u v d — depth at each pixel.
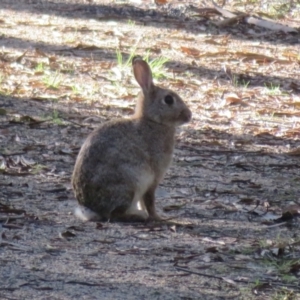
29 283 8.09
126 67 19.02
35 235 9.51
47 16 23.95
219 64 20.08
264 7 25.33
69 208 10.63
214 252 9.16
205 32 23.11
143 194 10.38
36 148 13.38
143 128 10.38
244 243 9.55
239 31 23.28
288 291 8.18
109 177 10.09
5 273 8.33
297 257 9.16
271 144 14.51
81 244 9.28
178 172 12.52
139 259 8.88
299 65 20.39
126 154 10.15
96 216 10.22
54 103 16.34
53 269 8.48
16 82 17.62
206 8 24.77
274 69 19.97
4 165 12.39
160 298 7.87
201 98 17.34
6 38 21.27
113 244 9.33
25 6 25.09
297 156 13.84
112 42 21.48
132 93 17.33
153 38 22.14
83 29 22.69
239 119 16.05
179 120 10.55
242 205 11.08
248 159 13.51
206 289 8.16
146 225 10.12
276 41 22.56
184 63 19.97
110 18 24.02
